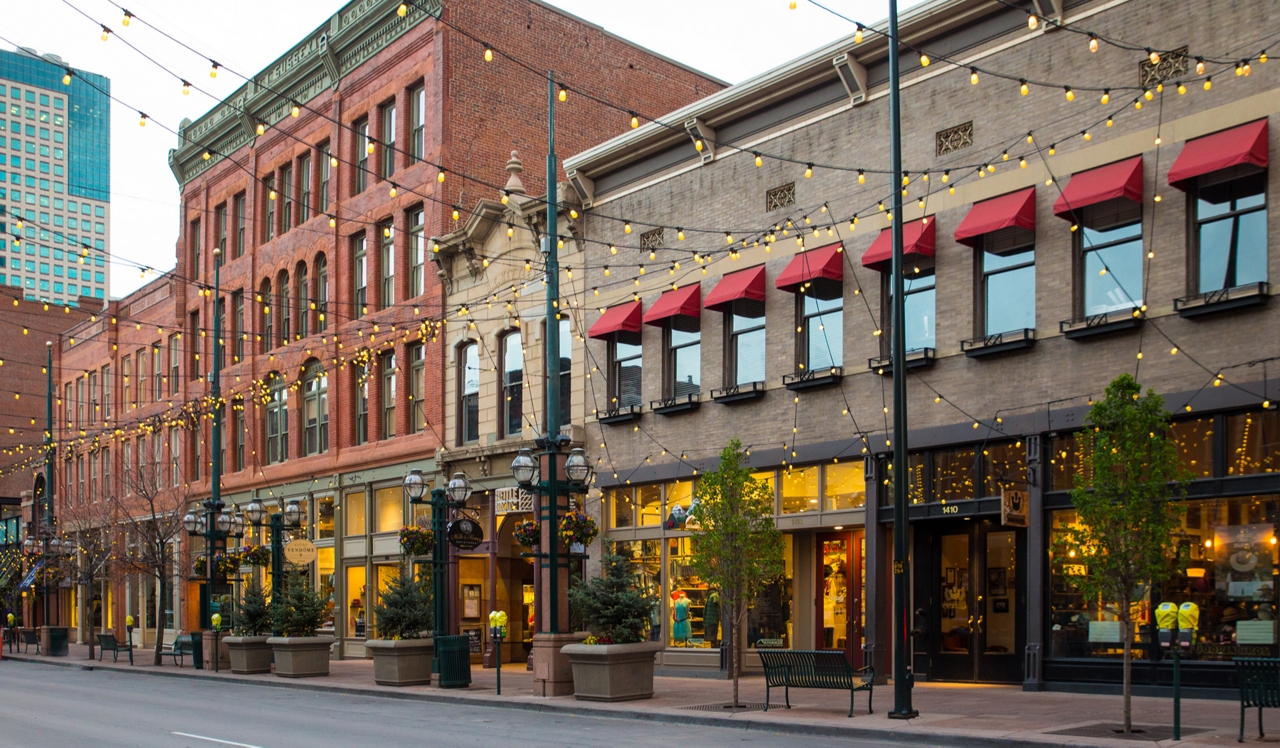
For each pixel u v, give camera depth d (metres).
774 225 24.69
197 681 30.14
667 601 26.56
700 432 26.12
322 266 40.16
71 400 60.69
